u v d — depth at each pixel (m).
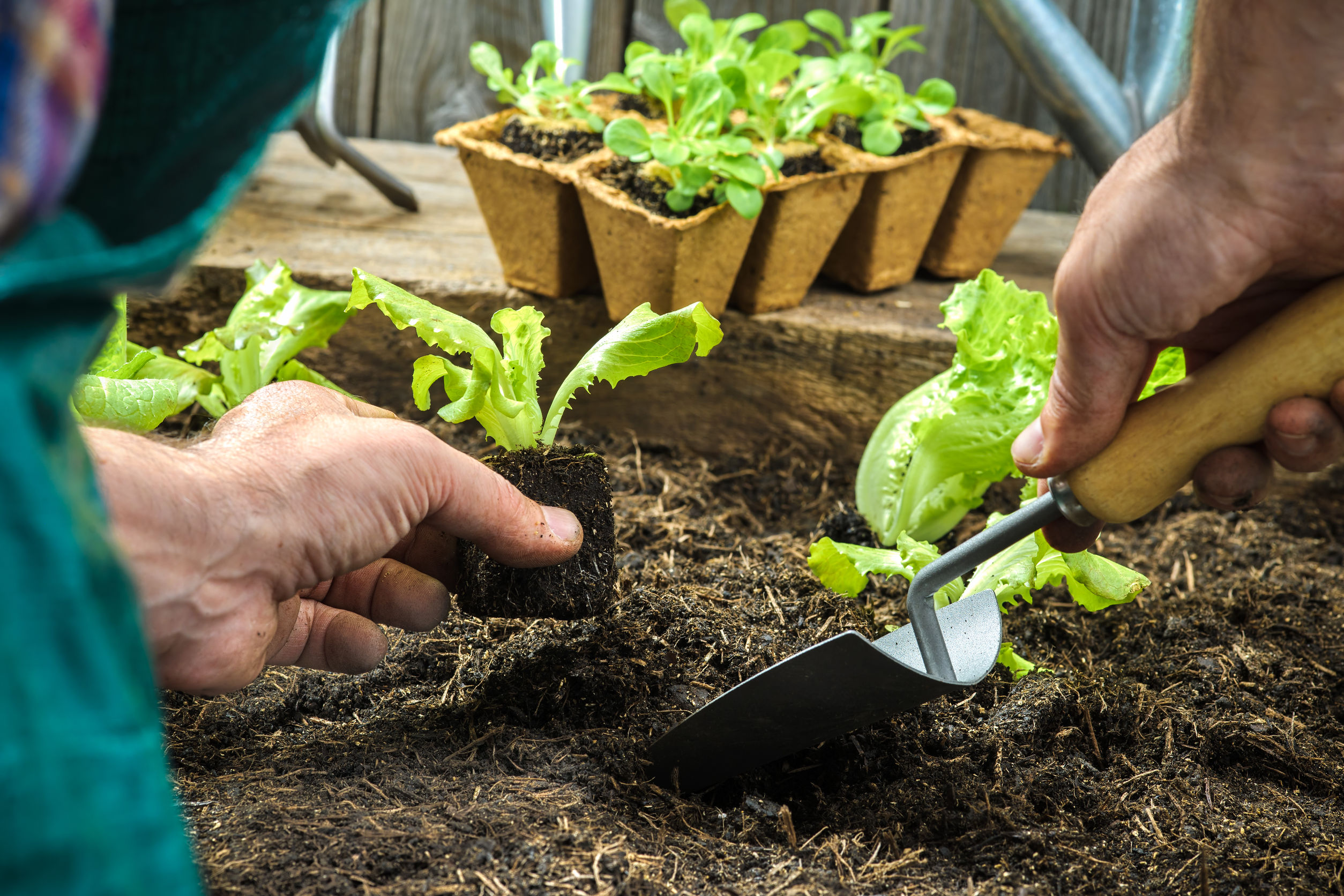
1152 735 1.16
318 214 1.99
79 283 0.47
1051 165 1.84
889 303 1.86
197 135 0.57
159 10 0.56
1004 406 1.39
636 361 1.22
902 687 0.97
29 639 0.47
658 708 1.14
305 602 1.10
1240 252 0.77
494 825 0.92
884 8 2.24
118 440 0.78
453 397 1.21
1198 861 0.98
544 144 1.74
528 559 1.07
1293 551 1.59
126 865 0.50
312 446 0.89
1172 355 1.28
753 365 1.79
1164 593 1.47
